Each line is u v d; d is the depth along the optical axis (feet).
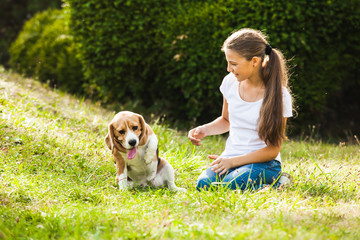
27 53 31.65
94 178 13.34
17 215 9.73
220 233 8.16
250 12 23.49
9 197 10.84
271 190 11.82
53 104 20.62
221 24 23.68
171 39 24.54
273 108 11.94
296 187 12.53
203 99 25.20
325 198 11.55
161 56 25.18
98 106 25.99
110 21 24.57
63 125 17.58
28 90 22.81
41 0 44.57
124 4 24.34
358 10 24.26
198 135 13.67
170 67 25.58
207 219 9.41
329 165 15.35
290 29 23.29
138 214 9.93
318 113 27.86
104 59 25.79
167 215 9.46
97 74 26.55
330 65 24.84
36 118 17.49
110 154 15.44
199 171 15.25
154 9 24.45
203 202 10.59
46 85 27.25
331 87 25.77
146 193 12.19
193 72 24.49
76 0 25.14
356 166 15.20
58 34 31.37
